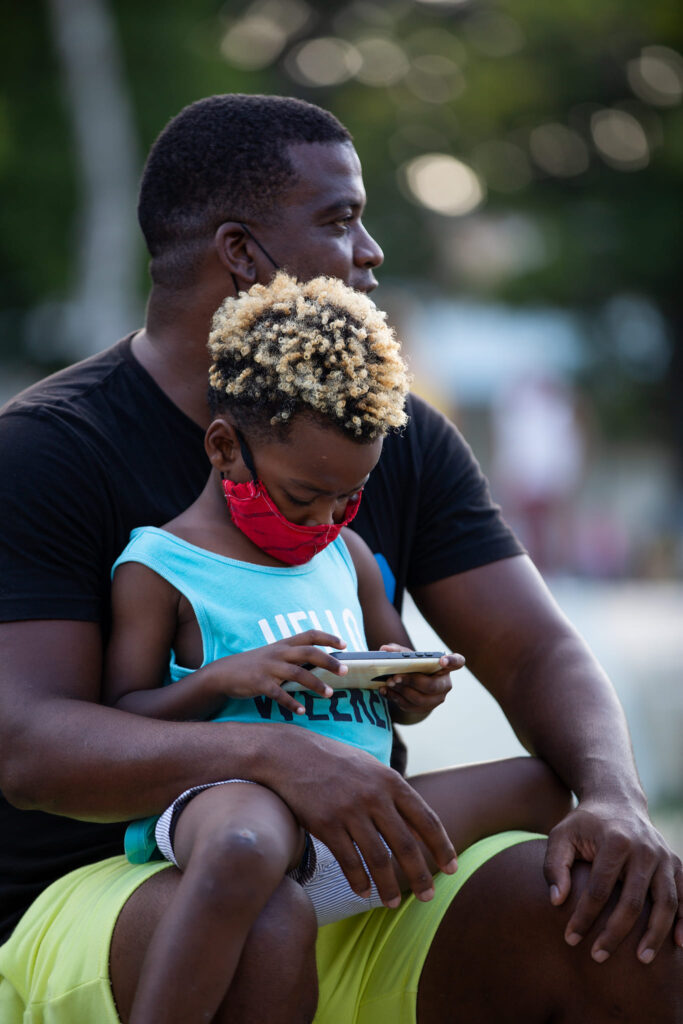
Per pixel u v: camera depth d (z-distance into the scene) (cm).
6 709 342
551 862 344
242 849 291
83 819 338
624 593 2034
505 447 2311
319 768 314
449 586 430
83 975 319
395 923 368
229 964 288
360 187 423
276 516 348
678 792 924
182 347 405
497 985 353
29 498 366
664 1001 335
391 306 1245
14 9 2497
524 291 3456
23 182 2612
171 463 393
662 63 3344
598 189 3475
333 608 367
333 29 3600
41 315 3131
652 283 3456
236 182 406
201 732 324
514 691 414
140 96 2512
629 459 3962
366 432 341
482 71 3350
